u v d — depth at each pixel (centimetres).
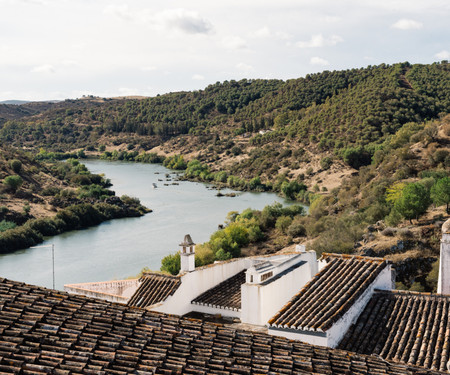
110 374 805
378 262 1788
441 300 1584
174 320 1120
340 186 11681
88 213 10125
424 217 6341
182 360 905
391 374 1027
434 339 1420
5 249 7912
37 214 10112
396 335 1460
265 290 1714
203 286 2045
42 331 920
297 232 8769
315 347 1130
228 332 1102
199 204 12106
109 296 2214
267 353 1016
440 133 10062
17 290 1095
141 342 952
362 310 1591
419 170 9094
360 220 7344
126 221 10331
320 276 1708
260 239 8956
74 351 862
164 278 1977
